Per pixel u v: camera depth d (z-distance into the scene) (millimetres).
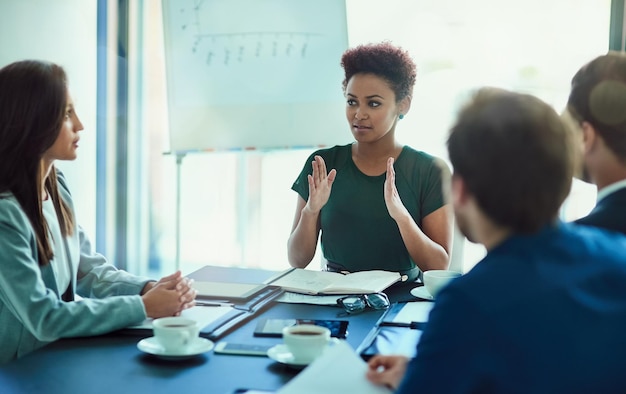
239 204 3875
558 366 746
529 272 789
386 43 2285
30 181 1557
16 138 1537
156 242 3881
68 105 1603
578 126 1319
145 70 3715
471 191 839
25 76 1550
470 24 3309
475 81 3322
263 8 3361
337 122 3336
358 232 2264
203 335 1408
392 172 2094
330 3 3297
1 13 3316
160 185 3840
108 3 3652
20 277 1444
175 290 1542
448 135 866
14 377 1181
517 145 807
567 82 3221
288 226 3820
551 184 811
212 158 3863
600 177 1331
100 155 3740
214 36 3426
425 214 2273
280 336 1425
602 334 764
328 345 1284
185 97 3484
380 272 1968
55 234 1693
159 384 1153
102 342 1392
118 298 1480
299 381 1024
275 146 3416
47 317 1411
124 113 3709
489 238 866
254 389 1132
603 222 1250
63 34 3590
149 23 3691
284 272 2010
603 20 3150
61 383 1154
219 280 1979
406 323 1504
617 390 762
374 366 1093
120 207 3764
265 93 3402
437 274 1767
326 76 3330
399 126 3346
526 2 3244
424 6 3350
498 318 756
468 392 754
